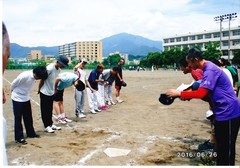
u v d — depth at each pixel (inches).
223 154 137.5
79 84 327.6
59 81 285.4
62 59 256.4
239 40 3474.4
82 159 189.3
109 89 446.0
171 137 249.6
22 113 237.8
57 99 302.4
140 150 211.5
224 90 136.0
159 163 182.4
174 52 3292.3
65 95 592.7
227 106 134.6
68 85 301.7
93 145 223.6
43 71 229.0
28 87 230.2
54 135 254.5
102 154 201.0
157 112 380.2
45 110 264.1
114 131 270.1
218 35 3777.1
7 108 403.2
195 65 142.1
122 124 302.0
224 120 134.6
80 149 212.5
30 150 208.5
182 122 314.7
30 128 245.1
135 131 270.8
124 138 245.3
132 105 446.0
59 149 211.8
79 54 6943.9
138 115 356.5
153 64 3577.8
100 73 377.1
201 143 230.2
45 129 268.5
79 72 341.4
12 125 295.3
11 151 205.3
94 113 369.7
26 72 227.3
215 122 139.5
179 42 4409.5
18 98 225.1
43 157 192.2
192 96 134.4
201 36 4037.9
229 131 134.6
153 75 1605.6
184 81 1045.2
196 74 184.4
